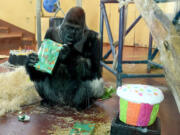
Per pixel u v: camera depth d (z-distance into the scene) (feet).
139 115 4.45
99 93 6.99
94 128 5.74
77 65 6.47
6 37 19.89
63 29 6.26
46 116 6.44
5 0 21.65
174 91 4.27
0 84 8.28
